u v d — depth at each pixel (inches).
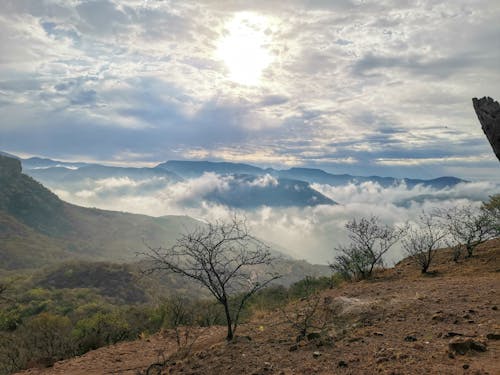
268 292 740.7
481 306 287.1
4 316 1347.2
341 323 305.3
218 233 290.7
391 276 576.4
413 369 168.4
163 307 703.1
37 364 383.6
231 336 307.3
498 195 605.6
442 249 725.3
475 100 189.9
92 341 498.9
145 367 309.4
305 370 198.4
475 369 157.2
